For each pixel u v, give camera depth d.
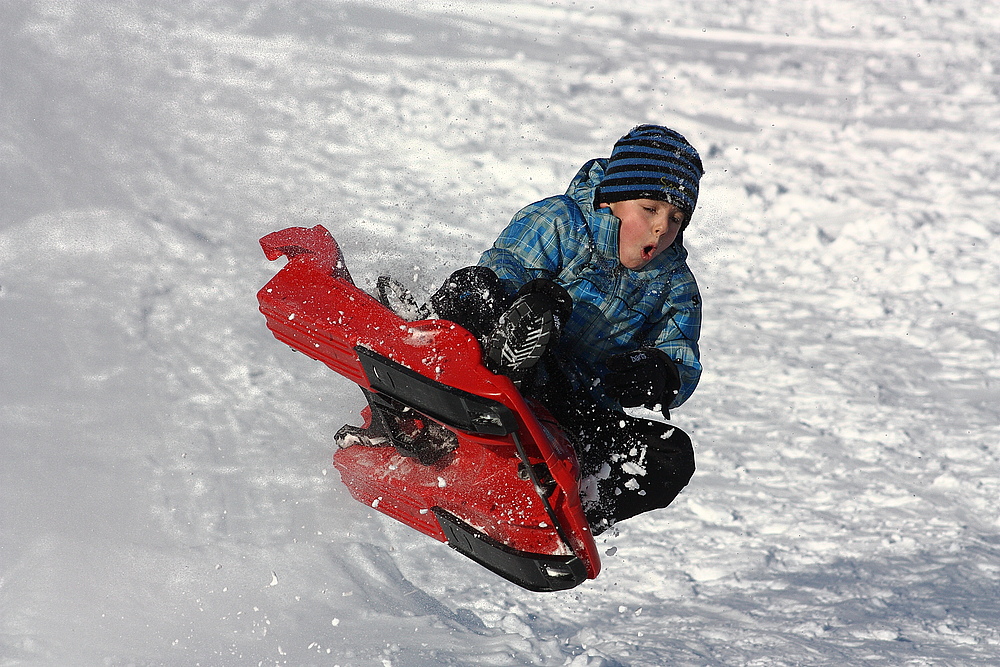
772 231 30.62
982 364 23.27
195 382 18.20
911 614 13.42
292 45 42.75
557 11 51.97
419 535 14.99
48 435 15.71
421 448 9.66
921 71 47.41
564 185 31.66
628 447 10.43
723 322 24.88
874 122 40.41
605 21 51.12
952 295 26.89
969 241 30.14
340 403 18.17
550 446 8.38
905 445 19.34
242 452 16.19
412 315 9.77
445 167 32.25
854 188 33.72
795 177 34.25
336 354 9.07
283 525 14.47
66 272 21.42
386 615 12.87
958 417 20.62
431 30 47.06
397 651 11.84
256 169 30.03
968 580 14.59
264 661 11.38
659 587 14.38
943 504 17.28
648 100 40.69
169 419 16.84
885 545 15.77
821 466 18.39
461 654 12.00
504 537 8.84
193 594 12.62
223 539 13.89
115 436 16.03
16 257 21.70
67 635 11.44
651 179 9.94
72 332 19.06
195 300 21.34
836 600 13.89
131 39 40.66
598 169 10.70
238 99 36.03
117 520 13.91
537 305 8.24
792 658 12.01
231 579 13.04
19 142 28.61
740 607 13.70
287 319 9.16
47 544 13.01
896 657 12.00
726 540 15.79
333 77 39.41
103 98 33.91
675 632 12.89
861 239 30.12
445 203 29.41
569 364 10.43
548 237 10.28
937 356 23.62
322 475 15.87
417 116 36.38
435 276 23.62
